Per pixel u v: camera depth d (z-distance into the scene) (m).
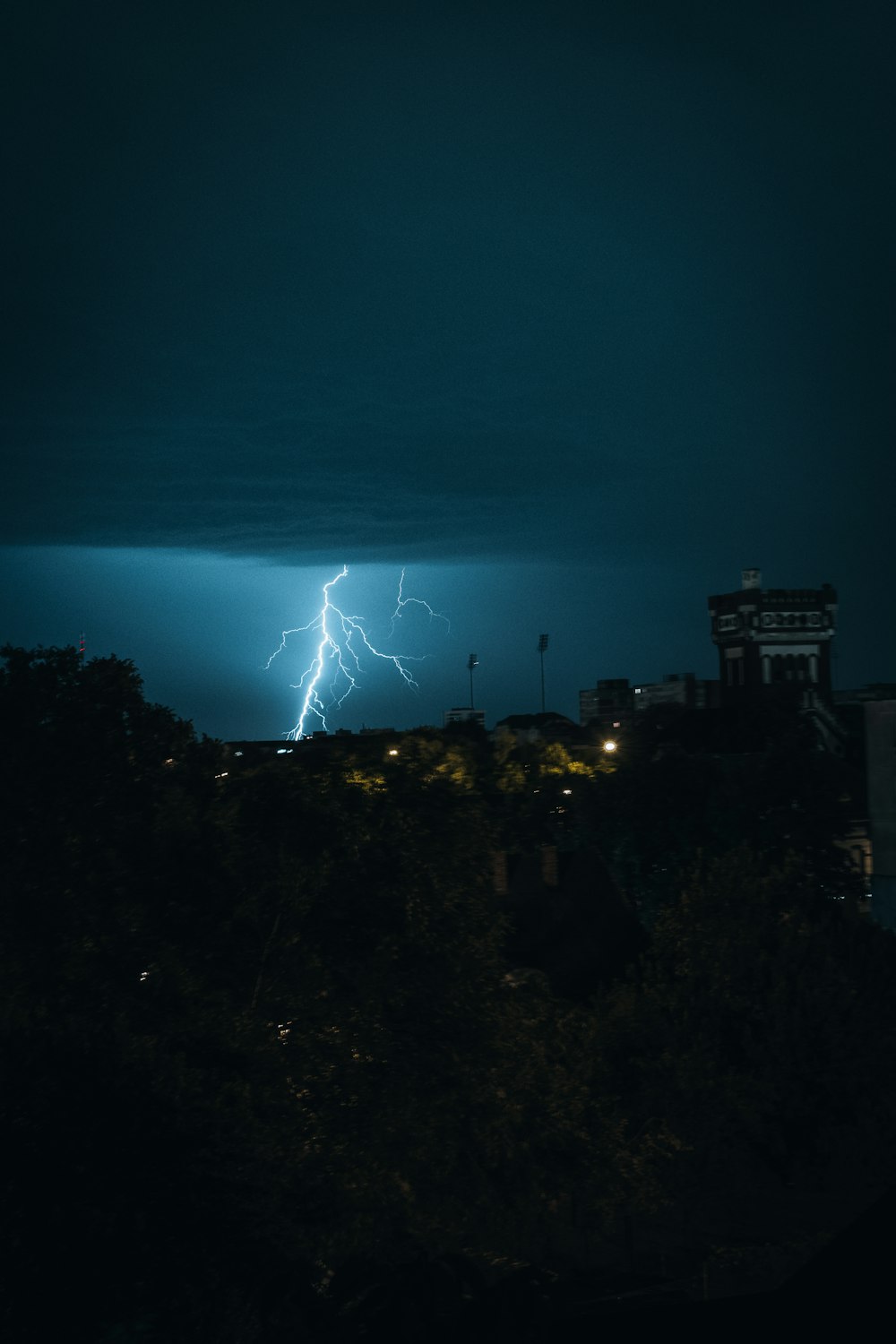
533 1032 24.61
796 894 32.69
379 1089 20.38
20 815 20.94
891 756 60.28
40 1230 7.09
